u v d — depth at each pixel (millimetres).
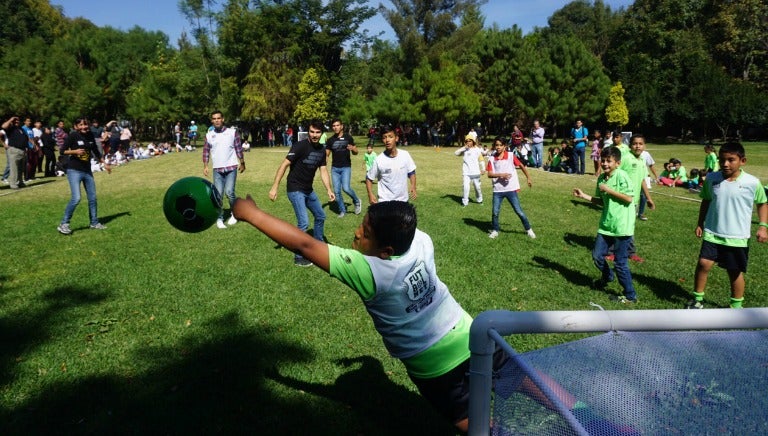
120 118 46812
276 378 3922
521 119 42344
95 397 3658
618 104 40062
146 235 8414
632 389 1806
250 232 8547
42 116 35531
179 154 29094
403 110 36656
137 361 4172
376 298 2459
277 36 38281
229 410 3506
